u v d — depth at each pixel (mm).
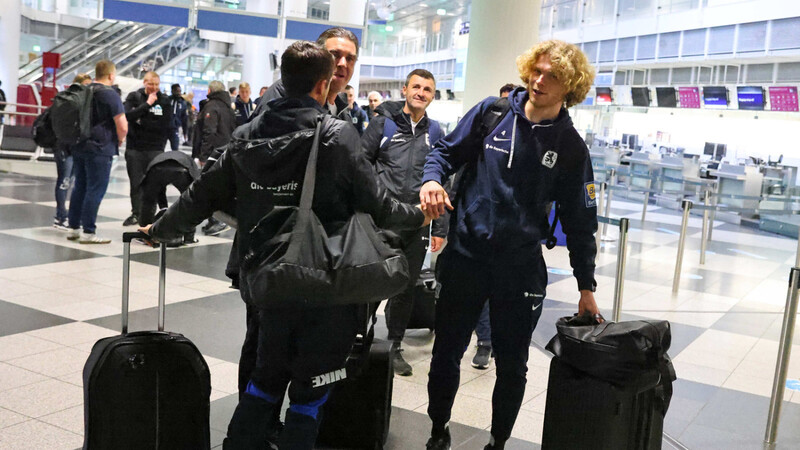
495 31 7402
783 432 3752
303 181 2285
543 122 2738
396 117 4078
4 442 2982
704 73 20141
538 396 4051
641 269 7992
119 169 14945
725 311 6461
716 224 10812
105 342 2453
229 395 3676
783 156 17172
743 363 4969
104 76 7102
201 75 34562
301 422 2348
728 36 18578
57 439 3047
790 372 4848
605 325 2602
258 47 21984
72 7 27547
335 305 2254
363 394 3098
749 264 8562
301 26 14289
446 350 2904
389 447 3213
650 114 21141
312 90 2430
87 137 7059
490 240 2760
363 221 2301
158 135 8219
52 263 6426
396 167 3998
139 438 2408
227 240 8352
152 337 2445
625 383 2467
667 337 2600
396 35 40875
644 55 21812
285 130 2340
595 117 23188
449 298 2865
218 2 13984
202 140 9234
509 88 4984
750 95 17750
